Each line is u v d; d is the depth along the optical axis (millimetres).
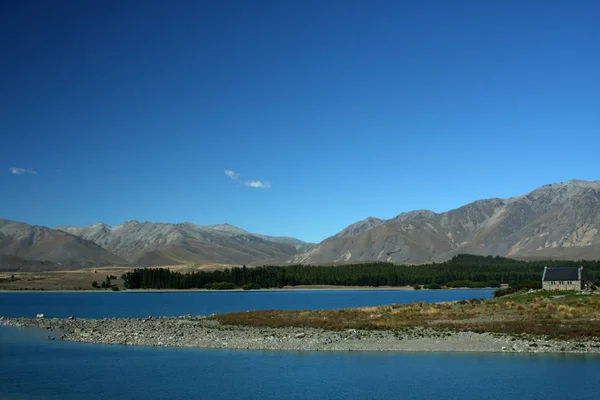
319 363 60312
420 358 61781
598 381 50719
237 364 60594
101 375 56188
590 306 91938
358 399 46625
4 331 95688
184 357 65312
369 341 71875
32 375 56469
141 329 91562
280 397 47438
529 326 75750
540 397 46312
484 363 58531
